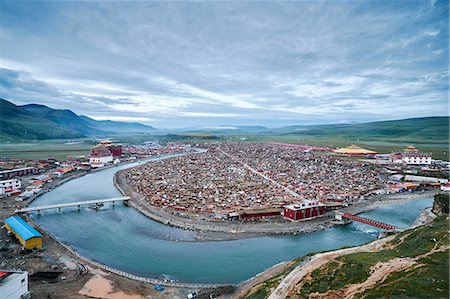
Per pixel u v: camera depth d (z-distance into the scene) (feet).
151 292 294.87
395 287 202.59
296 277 271.90
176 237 447.42
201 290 299.99
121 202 648.38
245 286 299.17
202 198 637.71
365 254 281.13
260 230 469.16
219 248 411.13
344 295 224.53
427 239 281.33
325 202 618.44
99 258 380.99
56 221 523.70
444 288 190.49
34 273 323.16
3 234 432.66
